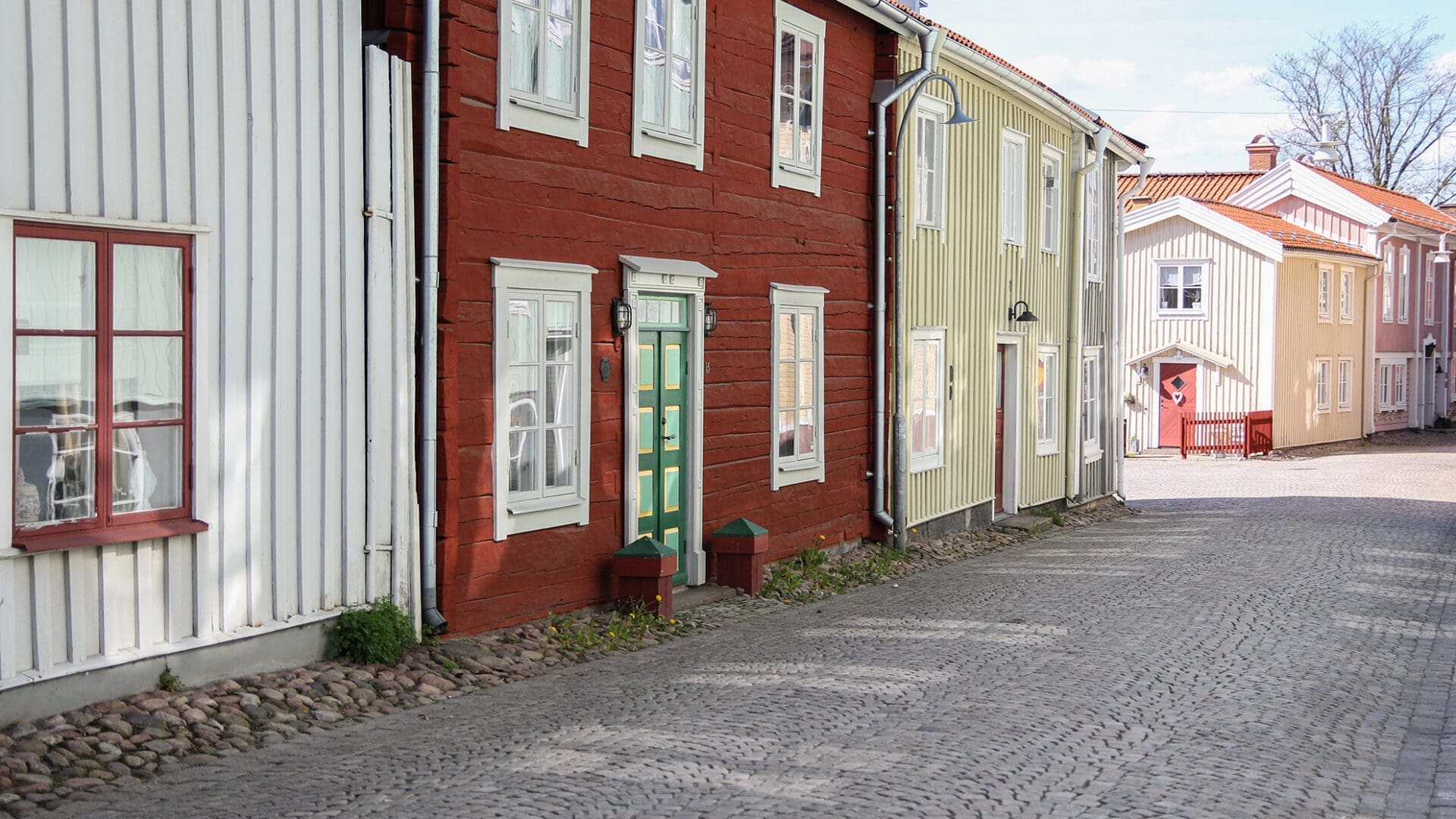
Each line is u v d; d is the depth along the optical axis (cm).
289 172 813
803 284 1416
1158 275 3831
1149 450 3859
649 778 645
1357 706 855
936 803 611
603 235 1098
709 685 870
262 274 798
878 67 1567
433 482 920
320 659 846
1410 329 4716
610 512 1123
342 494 858
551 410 1054
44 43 679
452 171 927
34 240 687
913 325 1639
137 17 722
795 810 598
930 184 1694
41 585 685
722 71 1259
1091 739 741
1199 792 644
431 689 838
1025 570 1502
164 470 752
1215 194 4622
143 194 728
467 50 948
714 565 1265
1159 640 1055
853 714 785
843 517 1524
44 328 692
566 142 1054
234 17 776
